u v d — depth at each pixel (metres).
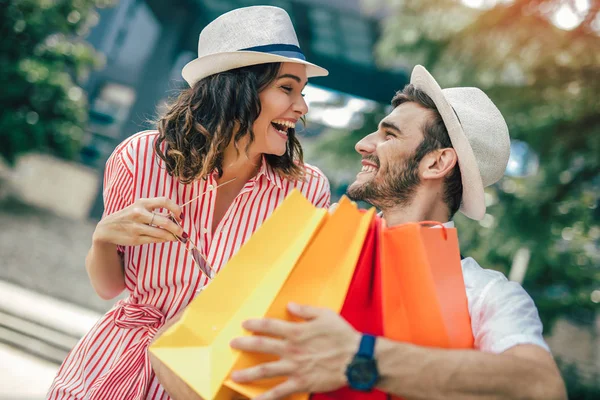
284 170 1.85
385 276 1.20
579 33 6.45
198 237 1.74
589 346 10.08
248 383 1.10
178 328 1.17
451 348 1.16
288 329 1.09
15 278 8.09
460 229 7.61
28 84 10.54
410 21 7.04
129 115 12.87
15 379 5.08
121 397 1.67
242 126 1.74
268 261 1.20
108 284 1.81
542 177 7.17
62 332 6.54
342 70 13.28
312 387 1.07
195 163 1.73
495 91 6.87
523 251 7.41
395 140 1.45
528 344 1.15
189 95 1.82
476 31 6.71
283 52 1.79
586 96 6.64
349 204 1.21
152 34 14.66
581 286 7.73
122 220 1.52
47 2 10.59
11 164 11.27
